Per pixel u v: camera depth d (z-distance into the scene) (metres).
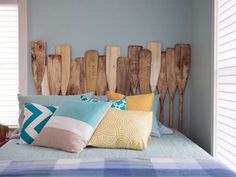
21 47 2.85
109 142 1.90
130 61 2.84
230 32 1.90
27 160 1.50
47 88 2.84
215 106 2.14
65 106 2.07
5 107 2.89
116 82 2.85
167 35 2.90
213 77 2.15
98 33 2.89
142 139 1.87
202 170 1.30
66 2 2.88
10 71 2.89
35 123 2.11
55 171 1.27
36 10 2.87
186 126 2.91
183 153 1.77
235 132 1.81
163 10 2.90
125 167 1.33
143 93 2.84
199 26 2.55
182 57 2.85
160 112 2.85
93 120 1.93
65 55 2.85
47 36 2.88
